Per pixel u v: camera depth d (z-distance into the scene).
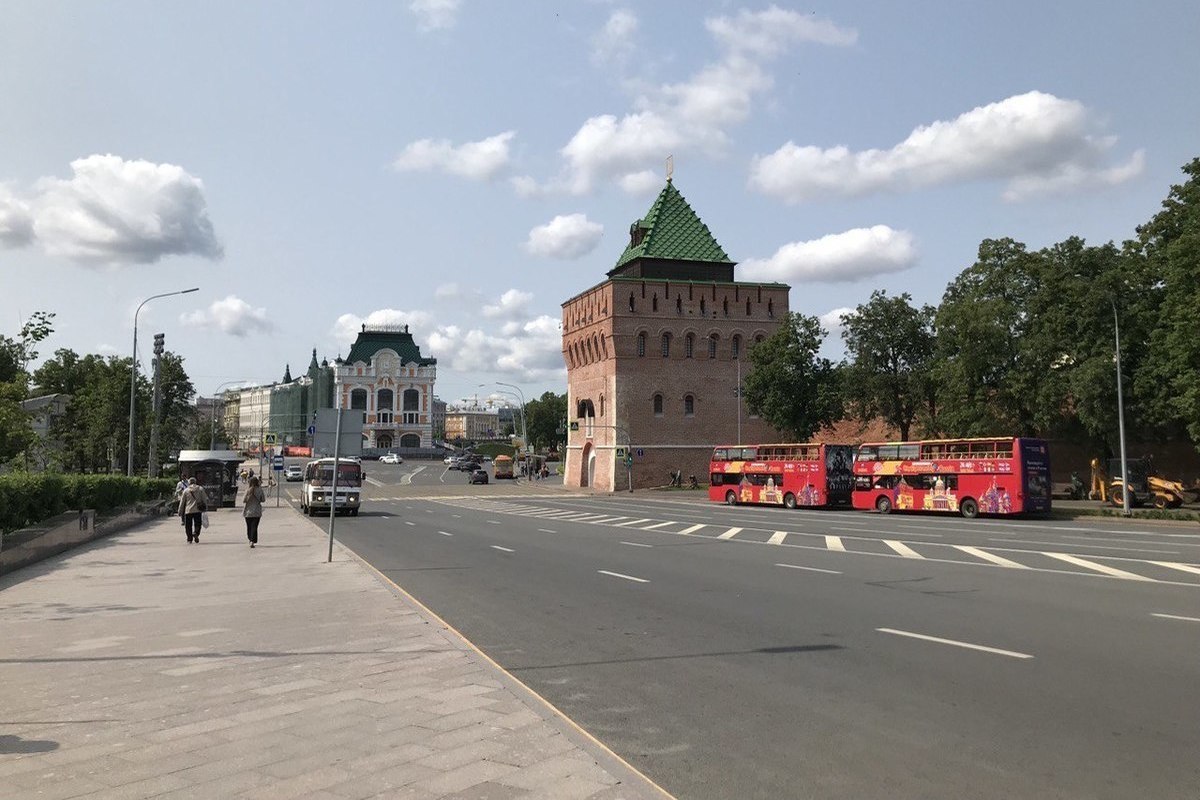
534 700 7.61
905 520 37.56
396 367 176.25
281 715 7.18
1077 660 9.47
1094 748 6.54
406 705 7.46
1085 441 48.81
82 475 31.03
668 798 5.31
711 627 11.88
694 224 79.38
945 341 49.62
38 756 6.15
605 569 19.09
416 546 25.33
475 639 11.23
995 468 38.81
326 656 9.51
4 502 20.33
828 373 61.88
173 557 21.52
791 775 6.07
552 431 176.25
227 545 25.14
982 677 8.77
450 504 54.47
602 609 13.58
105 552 22.98
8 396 24.00
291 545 25.19
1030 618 12.19
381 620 11.90
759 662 9.68
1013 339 47.81
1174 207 42.06
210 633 11.01
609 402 73.31
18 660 9.48
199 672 8.80
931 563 19.64
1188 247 35.50
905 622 12.03
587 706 7.94
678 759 6.43
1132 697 7.94
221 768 5.88
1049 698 7.95
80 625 11.73
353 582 16.23
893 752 6.53
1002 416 47.78
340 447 20.55
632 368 72.62
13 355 26.73
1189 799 5.55
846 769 6.18
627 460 69.25
